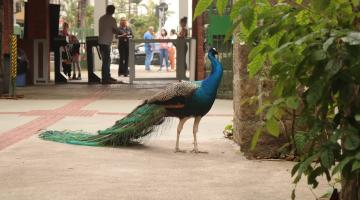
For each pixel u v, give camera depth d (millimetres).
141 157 7895
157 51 33875
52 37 21828
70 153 8117
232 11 3582
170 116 8422
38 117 11969
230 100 15344
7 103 14656
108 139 8727
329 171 3861
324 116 3549
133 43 20969
